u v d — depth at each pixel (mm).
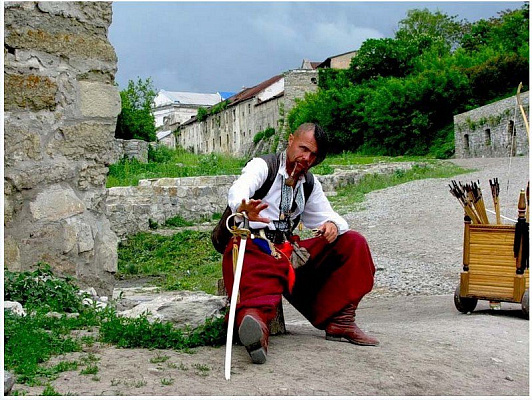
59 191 6531
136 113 35625
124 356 4238
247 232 4383
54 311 5414
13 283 5660
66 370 3908
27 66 6352
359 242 4859
